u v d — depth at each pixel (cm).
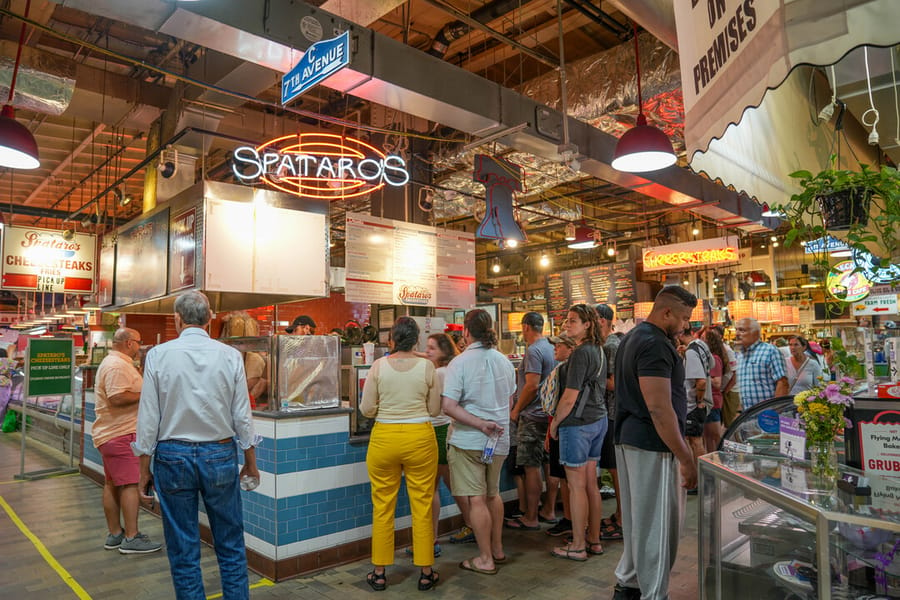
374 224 667
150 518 473
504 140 550
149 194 653
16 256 936
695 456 483
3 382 1007
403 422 321
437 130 771
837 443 193
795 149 338
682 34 221
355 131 851
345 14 460
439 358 407
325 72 348
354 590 321
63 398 771
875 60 250
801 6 145
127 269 646
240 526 273
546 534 412
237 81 529
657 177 678
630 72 559
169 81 664
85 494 558
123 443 389
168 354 263
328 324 1080
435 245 724
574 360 351
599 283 1191
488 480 357
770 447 236
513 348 797
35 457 752
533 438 422
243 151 554
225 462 266
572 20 625
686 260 988
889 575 151
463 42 680
